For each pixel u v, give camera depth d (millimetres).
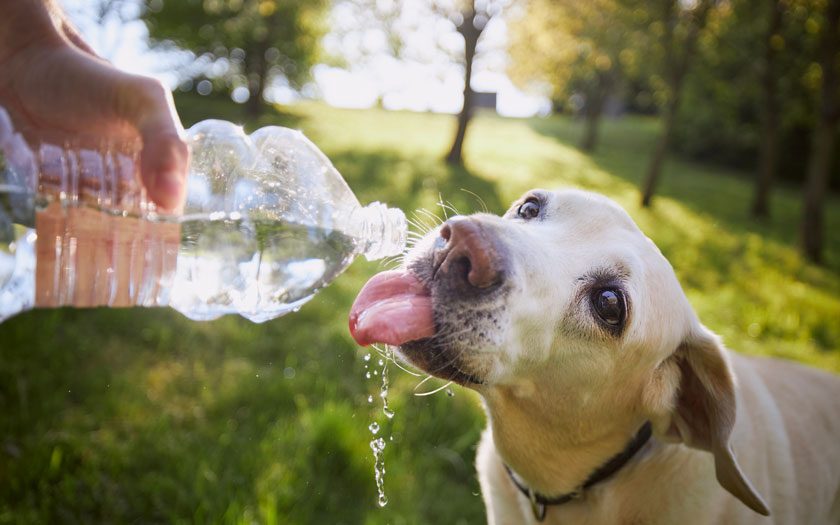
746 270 1640
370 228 366
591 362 383
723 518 412
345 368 739
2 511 475
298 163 360
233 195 340
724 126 4699
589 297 380
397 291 343
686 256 1635
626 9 2637
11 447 530
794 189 4438
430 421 645
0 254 271
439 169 2318
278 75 4590
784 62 2838
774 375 524
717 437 377
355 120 4016
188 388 667
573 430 403
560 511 433
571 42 3207
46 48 298
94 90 281
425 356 346
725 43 2826
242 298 345
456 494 582
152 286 309
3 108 291
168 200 250
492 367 351
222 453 569
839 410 524
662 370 408
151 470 545
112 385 643
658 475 413
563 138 4973
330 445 571
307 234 354
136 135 285
